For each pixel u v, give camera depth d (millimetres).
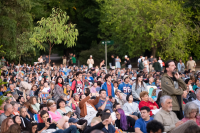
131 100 9609
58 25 15914
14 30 26312
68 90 12367
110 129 6816
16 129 5980
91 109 9273
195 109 6344
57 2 43406
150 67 24469
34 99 9594
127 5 29453
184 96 10359
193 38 29734
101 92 9477
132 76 18969
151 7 27984
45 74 16609
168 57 30062
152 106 9094
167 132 6156
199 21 30172
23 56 34375
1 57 27031
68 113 8195
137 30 28766
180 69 23594
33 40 15992
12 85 12141
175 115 6473
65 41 16312
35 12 38938
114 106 9055
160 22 27625
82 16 46469
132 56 32750
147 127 5113
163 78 6750
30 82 15703
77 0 45438
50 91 12977
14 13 26781
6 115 7770
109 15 33688
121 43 38500
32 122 7297
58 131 6602
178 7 28719
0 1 26516
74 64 32750
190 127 4801
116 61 28000
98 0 38469
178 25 28156
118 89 11719
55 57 65750
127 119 8078
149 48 30562
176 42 27922
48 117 7359
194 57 33469
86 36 47000
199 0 26703
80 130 6996
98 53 40938
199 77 16203
